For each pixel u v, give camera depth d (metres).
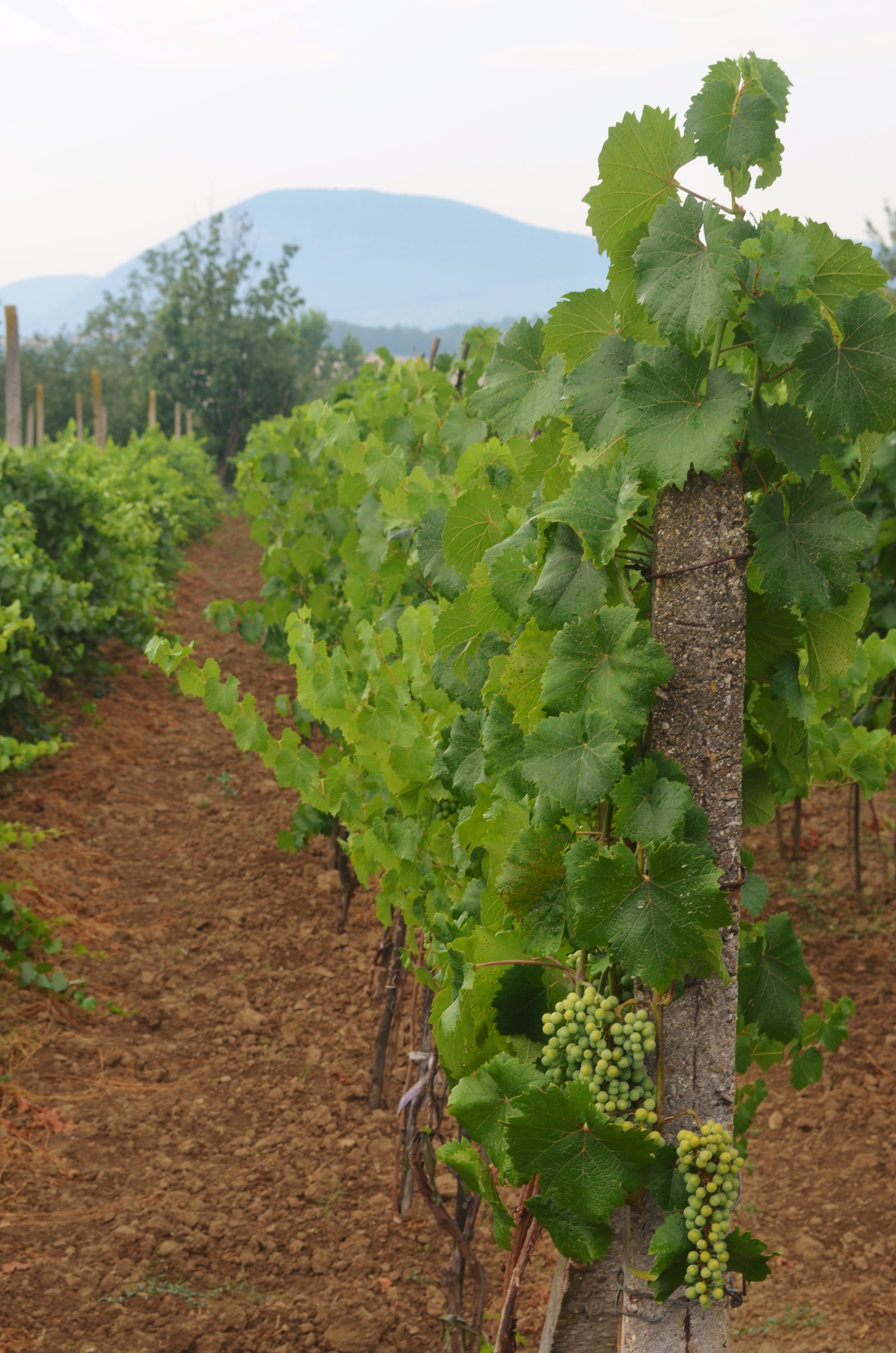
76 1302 3.15
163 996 5.26
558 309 1.76
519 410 2.14
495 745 1.96
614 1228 1.79
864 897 6.21
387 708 3.01
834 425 1.60
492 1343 3.13
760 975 2.32
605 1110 1.65
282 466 6.80
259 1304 3.25
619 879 1.54
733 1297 1.77
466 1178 2.00
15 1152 3.85
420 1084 3.20
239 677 11.51
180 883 6.63
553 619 1.61
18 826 6.61
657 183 1.65
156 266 54.84
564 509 1.58
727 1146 1.64
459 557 2.46
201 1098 4.42
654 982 1.53
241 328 49.31
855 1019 5.07
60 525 10.27
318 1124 4.26
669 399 1.55
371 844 3.18
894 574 6.15
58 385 55.31
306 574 6.59
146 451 23.30
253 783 8.53
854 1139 4.23
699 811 1.58
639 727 1.53
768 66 1.57
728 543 1.61
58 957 5.41
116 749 8.94
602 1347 1.83
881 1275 3.47
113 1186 3.75
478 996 1.94
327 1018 5.10
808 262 1.50
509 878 1.77
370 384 8.00
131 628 11.53
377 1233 3.65
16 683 7.53
